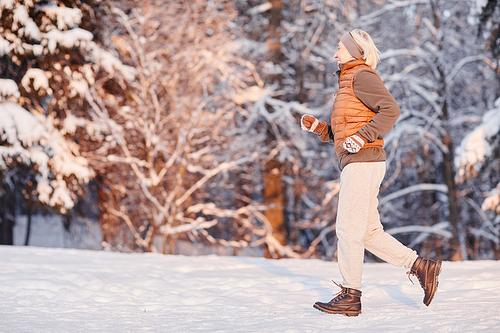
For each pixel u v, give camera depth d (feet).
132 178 40.86
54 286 10.42
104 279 11.55
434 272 7.98
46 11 30.83
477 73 44.60
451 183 42.47
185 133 37.55
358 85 8.25
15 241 55.93
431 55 41.34
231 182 46.32
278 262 16.12
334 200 46.03
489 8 30.35
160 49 39.11
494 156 30.53
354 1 44.16
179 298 9.49
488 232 49.19
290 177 47.01
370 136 7.92
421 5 43.45
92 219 44.24
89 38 31.40
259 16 47.03
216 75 41.01
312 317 7.55
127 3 39.06
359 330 6.43
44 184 31.78
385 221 48.60
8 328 6.97
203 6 40.57
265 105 43.78
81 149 37.29
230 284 11.31
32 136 30.12
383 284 10.90
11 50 30.01
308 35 45.78
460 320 6.50
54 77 32.50
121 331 6.82
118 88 38.06
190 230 41.55
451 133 43.57
